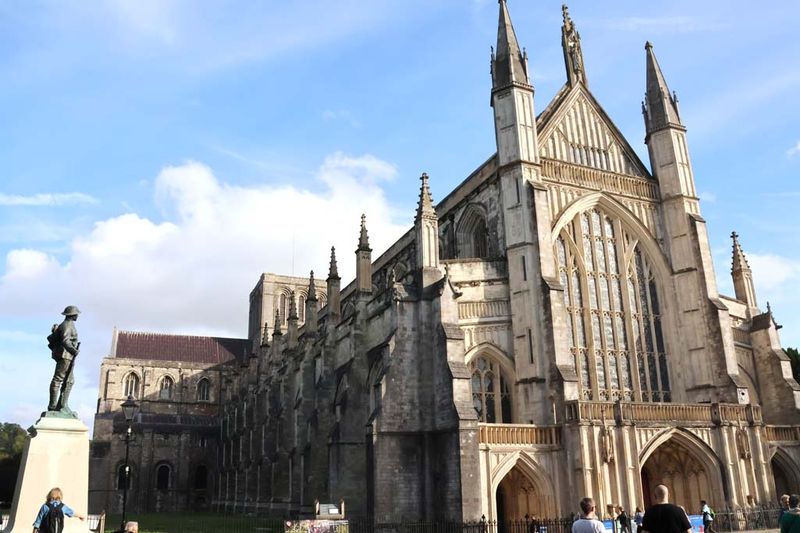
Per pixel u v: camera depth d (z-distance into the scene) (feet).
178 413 434.71
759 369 209.56
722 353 186.19
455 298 160.76
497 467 143.95
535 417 162.50
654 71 218.18
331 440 184.14
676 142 209.87
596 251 195.62
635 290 198.70
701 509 145.28
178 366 445.78
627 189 204.33
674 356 194.80
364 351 191.52
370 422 153.48
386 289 181.47
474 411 146.10
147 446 373.61
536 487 148.46
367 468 153.69
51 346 85.71
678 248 201.16
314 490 199.41
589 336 185.47
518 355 170.09
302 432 224.74
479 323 174.19
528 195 180.04
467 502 138.82
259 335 458.09
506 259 180.45
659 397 191.11
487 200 196.03
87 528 79.66
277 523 213.46
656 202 208.03
